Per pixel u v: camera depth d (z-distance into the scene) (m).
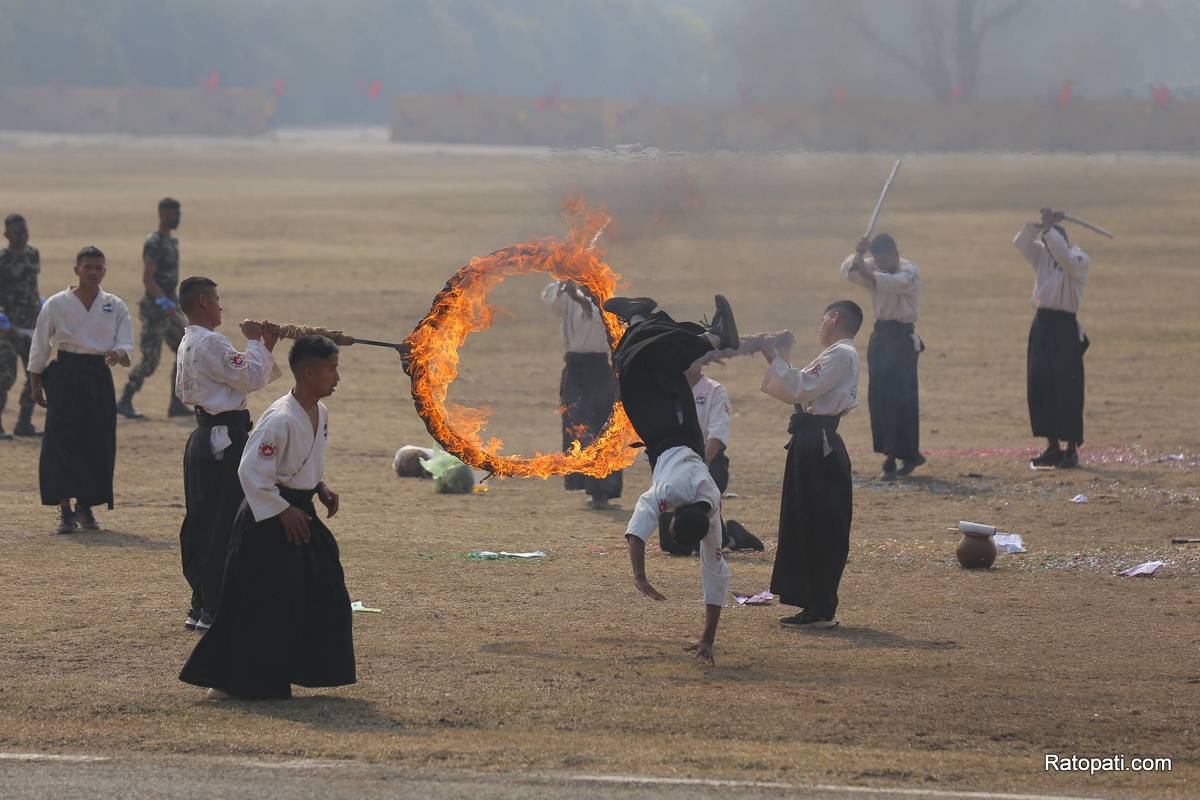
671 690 28.12
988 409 68.06
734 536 42.22
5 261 58.12
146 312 63.44
